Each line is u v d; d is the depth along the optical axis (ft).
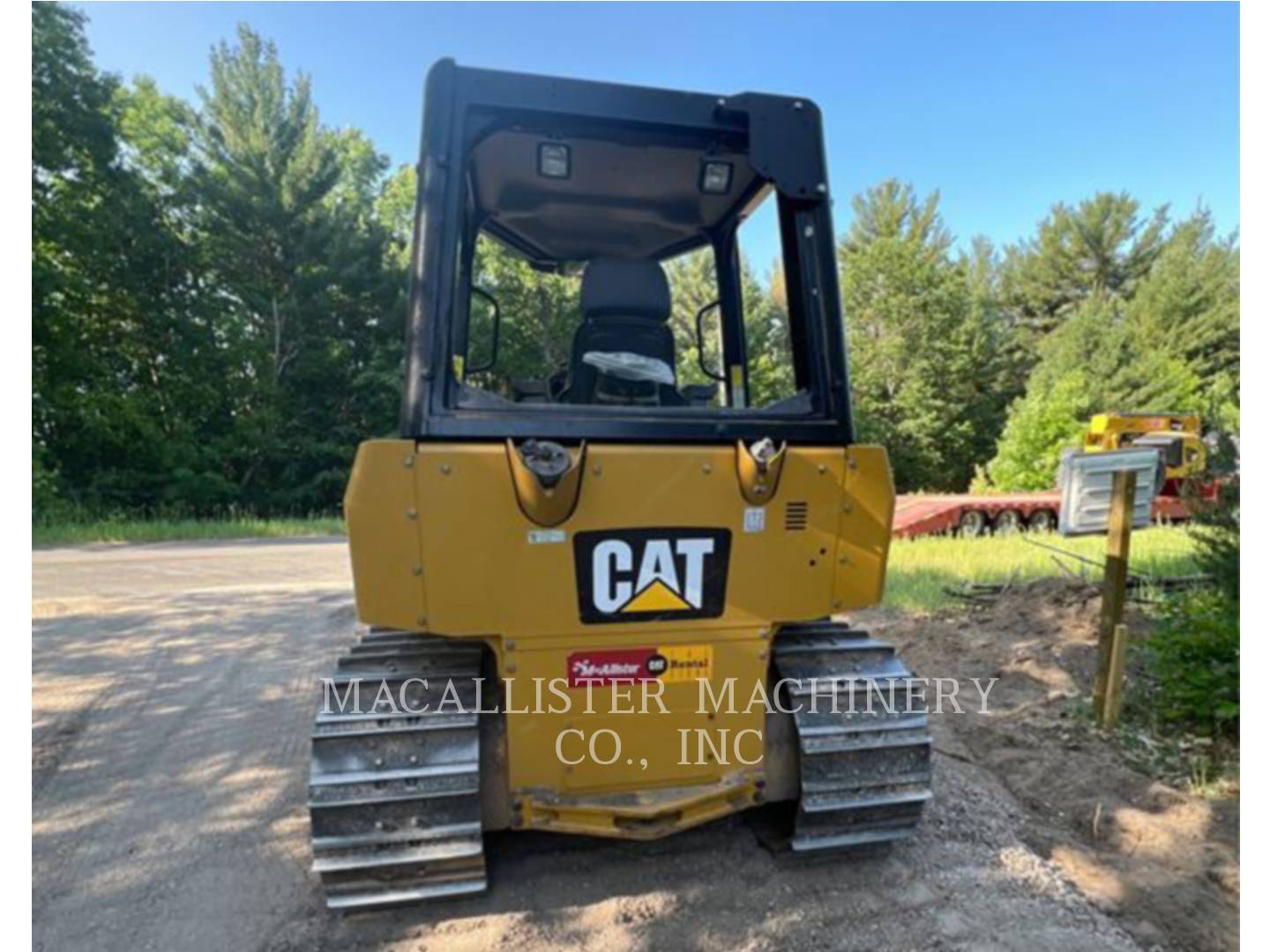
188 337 65.92
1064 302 138.00
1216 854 8.90
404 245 84.33
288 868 8.94
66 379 56.08
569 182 10.12
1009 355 116.37
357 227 79.10
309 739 13.05
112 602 24.76
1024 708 14.15
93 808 10.52
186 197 69.87
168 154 73.26
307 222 74.33
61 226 56.39
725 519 7.64
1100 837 9.48
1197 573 22.63
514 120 7.69
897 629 20.36
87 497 54.44
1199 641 13.06
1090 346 101.45
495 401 7.29
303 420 73.67
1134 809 10.00
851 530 8.03
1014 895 8.20
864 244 111.96
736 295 12.44
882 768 8.31
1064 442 72.02
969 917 7.81
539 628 7.34
